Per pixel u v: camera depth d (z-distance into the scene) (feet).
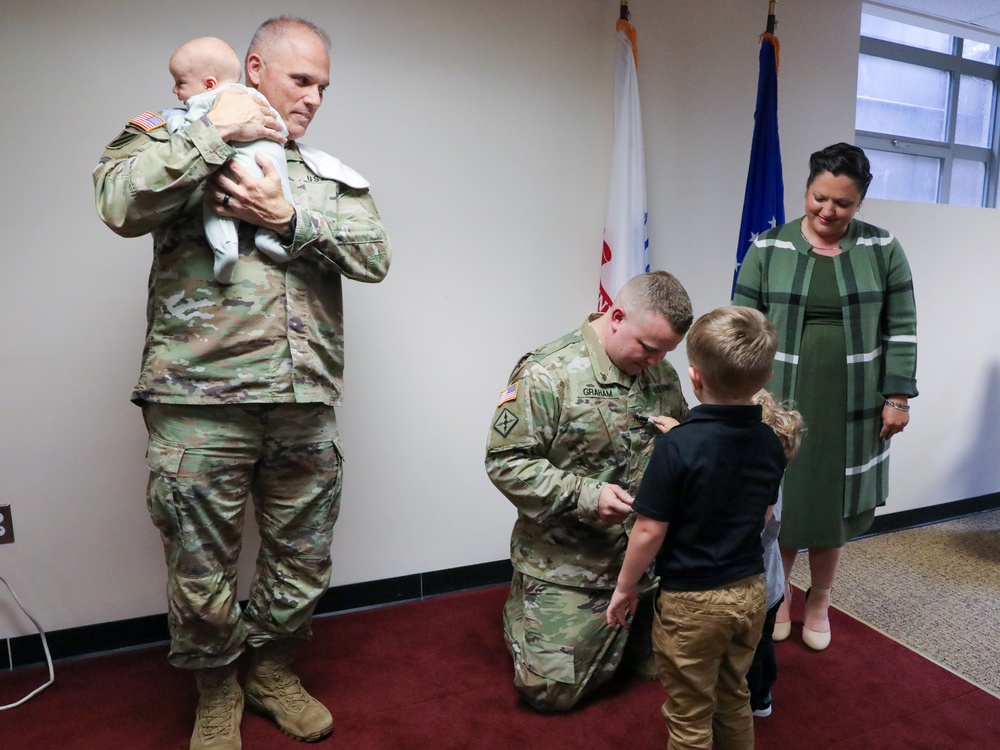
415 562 7.92
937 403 10.61
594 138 8.21
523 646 5.98
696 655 4.52
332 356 5.39
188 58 4.87
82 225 6.27
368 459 7.52
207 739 5.29
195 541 4.94
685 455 4.36
